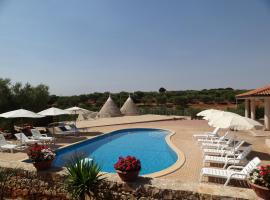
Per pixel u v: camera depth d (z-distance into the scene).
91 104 53.88
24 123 21.05
